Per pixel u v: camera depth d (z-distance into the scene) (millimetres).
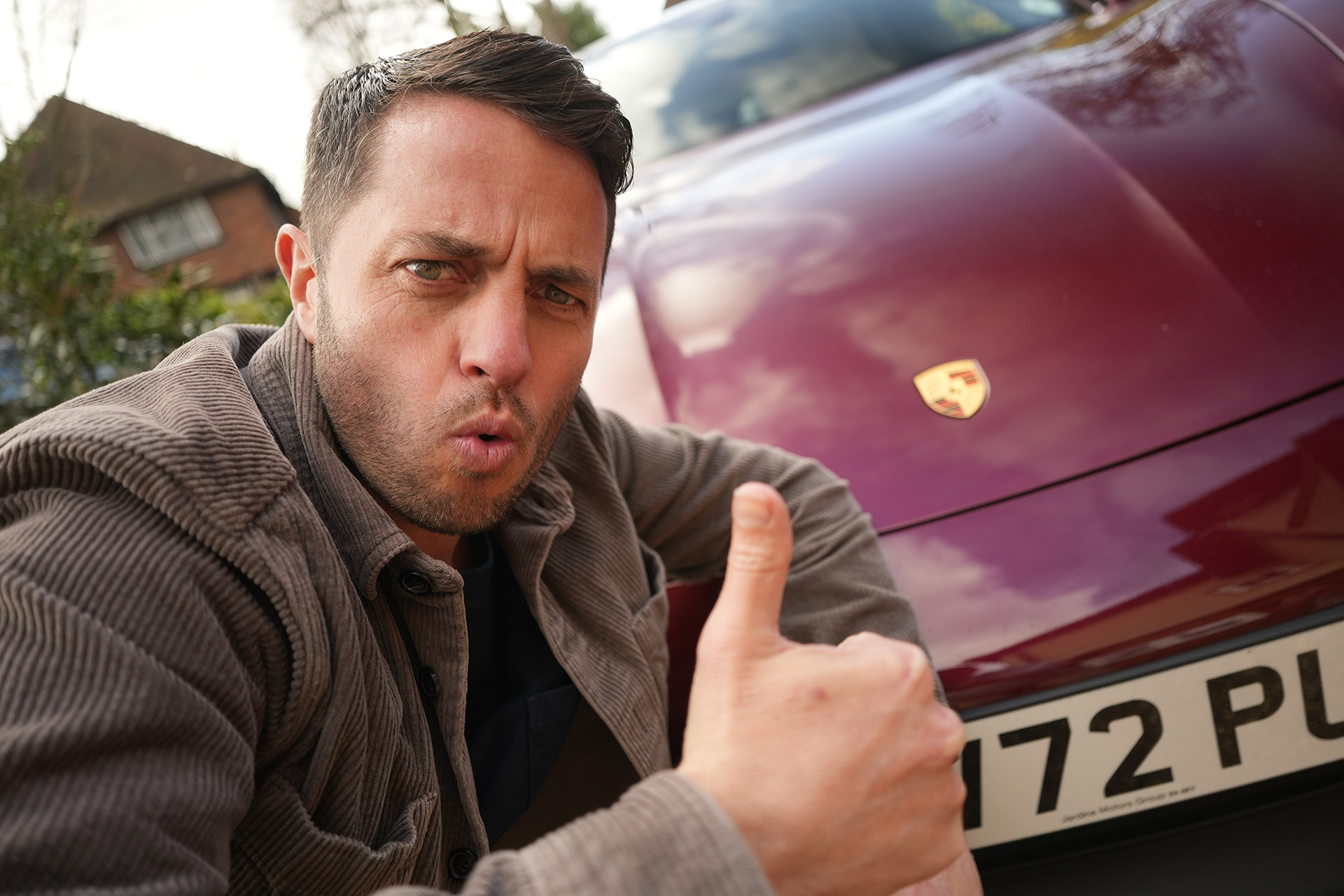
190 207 26188
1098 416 1096
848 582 1038
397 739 740
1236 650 958
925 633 1026
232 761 582
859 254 1387
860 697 515
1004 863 1021
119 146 26359
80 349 3398
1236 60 1468
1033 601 1003
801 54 2271
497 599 960
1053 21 2121
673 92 2297
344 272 770
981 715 993
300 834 667
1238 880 954
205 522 623
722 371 1299
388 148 750
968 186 1444
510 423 753
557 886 452
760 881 454
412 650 812
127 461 605
